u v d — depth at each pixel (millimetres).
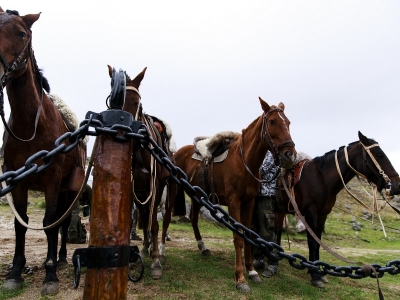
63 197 3855
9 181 1044
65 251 3916
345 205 19219
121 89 1267
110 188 1156
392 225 17375
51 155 1122
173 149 5344
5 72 2430
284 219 5711
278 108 3924
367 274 2045
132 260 1285
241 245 3785
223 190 4305
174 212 5711
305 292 3779
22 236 3146
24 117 2859
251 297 3396
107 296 1088
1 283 3178
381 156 4523
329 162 4656
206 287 3561
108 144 1210
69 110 3641
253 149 3945
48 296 2883
